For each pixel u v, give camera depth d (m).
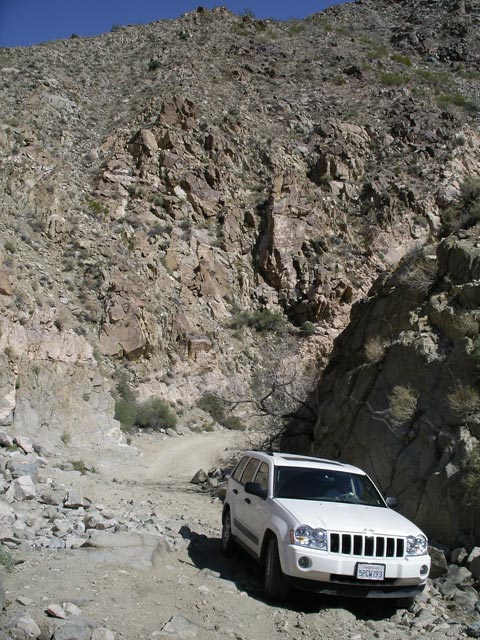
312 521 6.61
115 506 11.80
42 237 33.09
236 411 31.77
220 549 9.17
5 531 7.54
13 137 39.56
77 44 69.31
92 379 23.30
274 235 41.09
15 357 20.69
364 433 11.45
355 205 45.00
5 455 14.68
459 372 9.98
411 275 13.54
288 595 6.89
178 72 58.69
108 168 41.91
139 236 37.56
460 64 73.06
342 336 16.78
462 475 8.69
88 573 6.55
